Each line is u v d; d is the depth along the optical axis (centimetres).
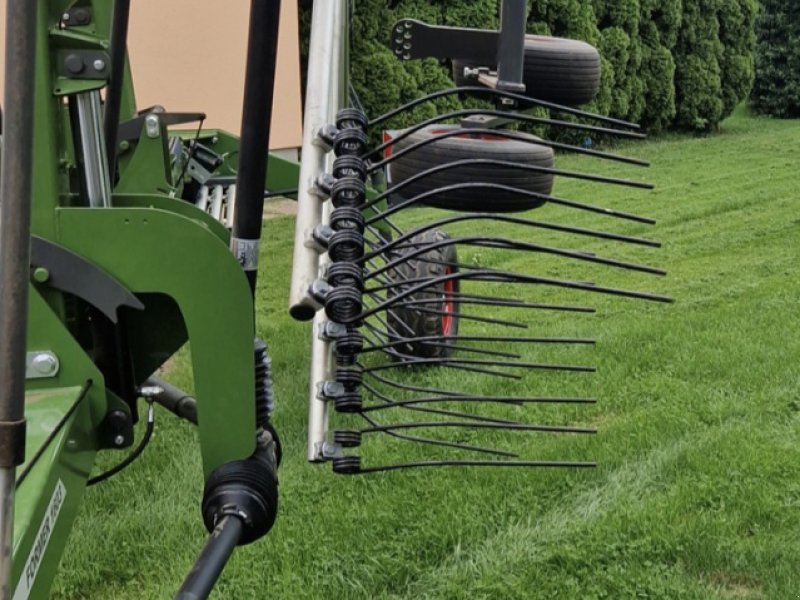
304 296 171
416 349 489
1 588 104
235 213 200
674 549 333
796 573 320
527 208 287
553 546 336
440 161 281
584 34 1323
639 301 657
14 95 100
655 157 1369
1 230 101
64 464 174
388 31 1123
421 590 316
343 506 363
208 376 200
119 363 219
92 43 187
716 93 1592
